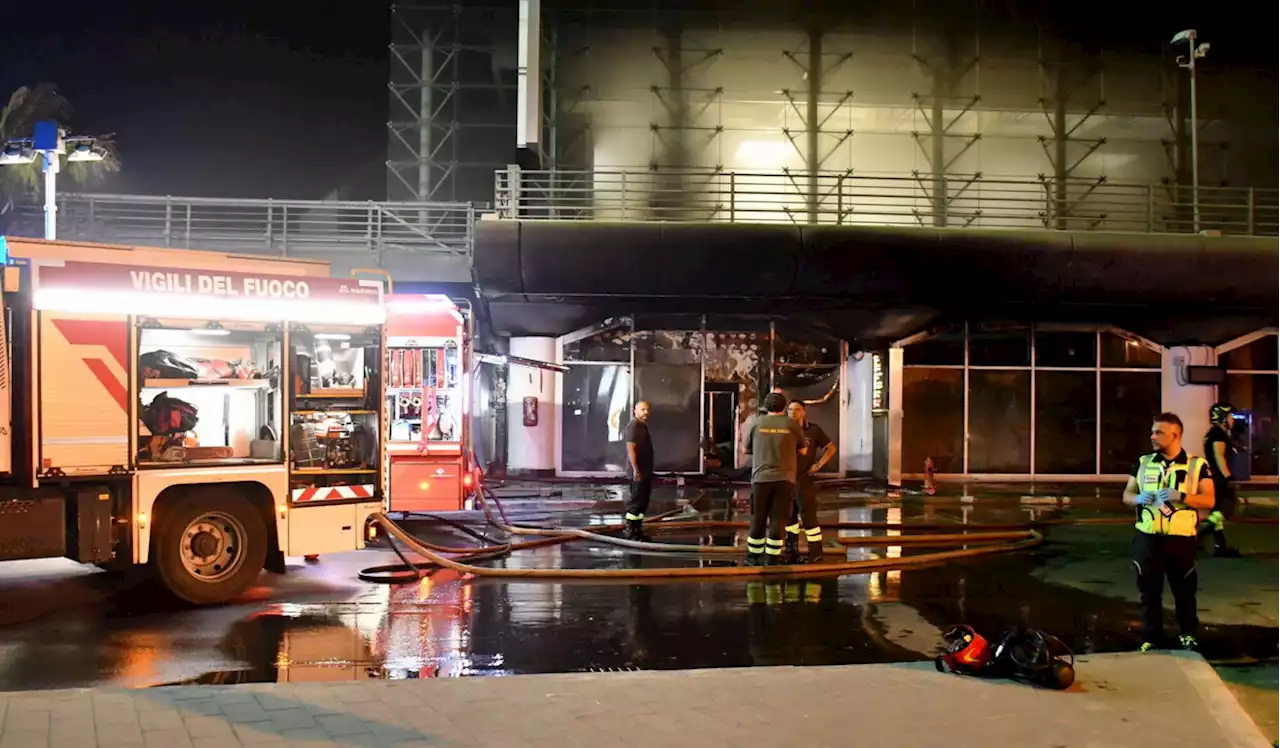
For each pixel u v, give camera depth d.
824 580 9.25
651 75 21.05
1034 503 16.45
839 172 21.09
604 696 5.01
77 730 4.36
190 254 7.91
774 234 17.23
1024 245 17.48
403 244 19.86
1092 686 5.25
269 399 8.31
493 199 22.66
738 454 20.19
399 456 11.41
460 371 11.57
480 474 12.09
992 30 21.45
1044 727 4.59
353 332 8.59
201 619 7.35
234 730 4.41
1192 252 17.70
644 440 11.55
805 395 20.28
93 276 7.38
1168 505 6.30
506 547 10.55
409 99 22.84
